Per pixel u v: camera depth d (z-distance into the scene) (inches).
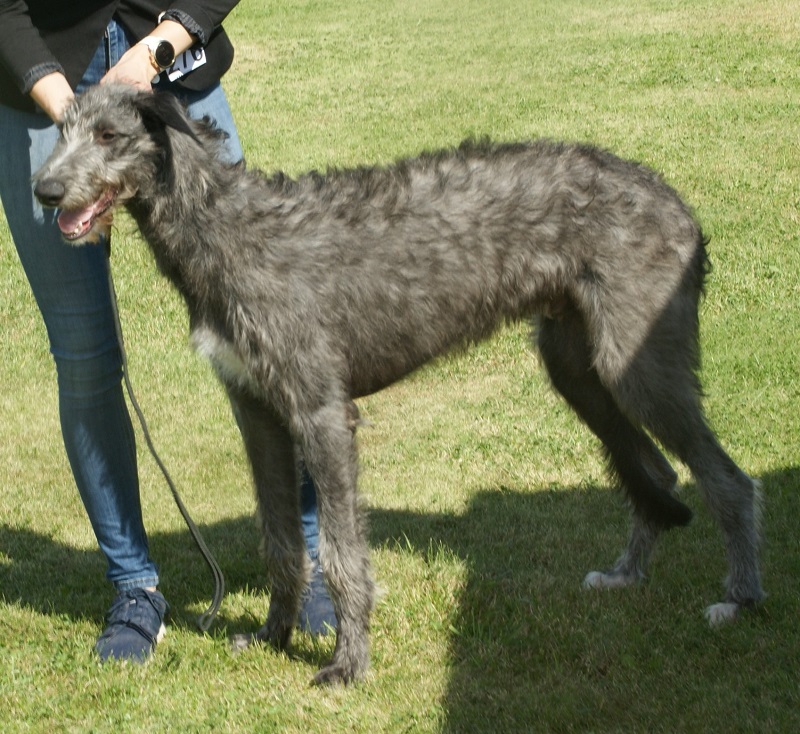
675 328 183.6
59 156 157.0
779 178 421.7
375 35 751.1
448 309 179.3
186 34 168.7
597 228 180.9
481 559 207.6
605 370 183.8
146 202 163.5
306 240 166.9
